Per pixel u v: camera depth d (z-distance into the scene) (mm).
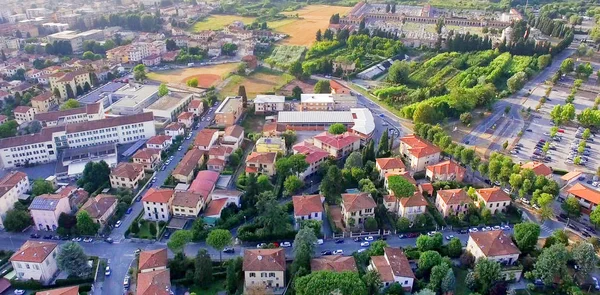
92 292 170375
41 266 172125
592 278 173750
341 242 196375
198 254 171875
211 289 171625
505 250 175750
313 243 180875
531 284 168625
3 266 183375
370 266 176375
